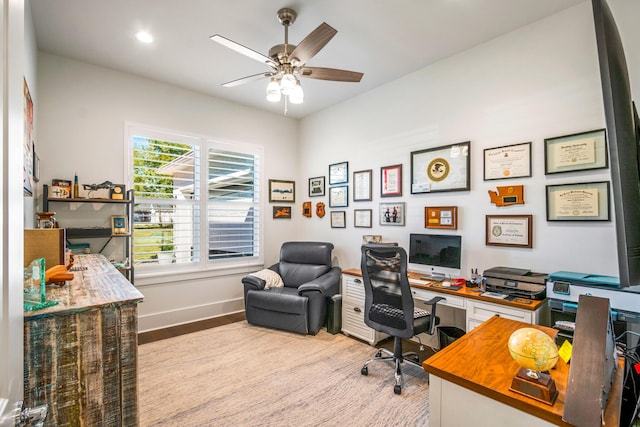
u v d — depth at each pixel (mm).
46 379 1110
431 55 2916
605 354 833
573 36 2219
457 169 2863
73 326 1160
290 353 2855
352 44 2727
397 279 2279
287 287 3875
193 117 3777
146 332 3377
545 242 2338
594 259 2117
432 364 1144
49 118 2859
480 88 2719
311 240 4551
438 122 3027
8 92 591
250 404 2076
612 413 854
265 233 4453
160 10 2275
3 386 550
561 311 1882
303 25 2449
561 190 2262
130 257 3066
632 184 715
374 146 3660
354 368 2574
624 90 744
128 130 3305
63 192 2781
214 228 3986
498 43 2605
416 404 2084
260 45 2756
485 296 2227
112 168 3205
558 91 2283
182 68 3193
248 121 4285
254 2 2186
